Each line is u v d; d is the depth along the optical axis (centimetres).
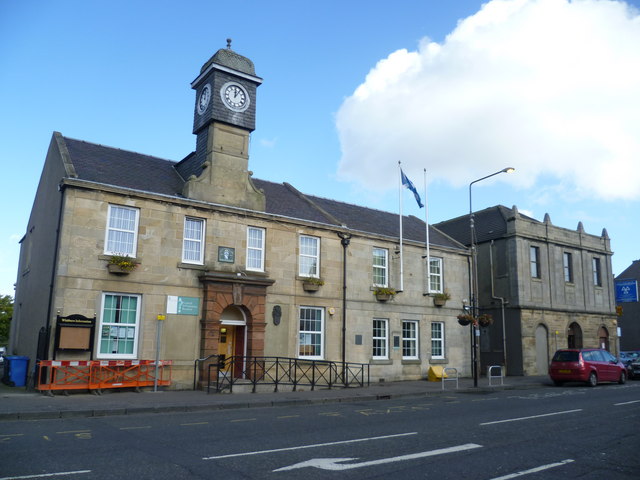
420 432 1014
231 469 701
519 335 2933
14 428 1032
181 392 1709
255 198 2120
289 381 2066
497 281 3105
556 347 3097
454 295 2752
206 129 2108
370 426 1091
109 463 731
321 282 2216
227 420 1175
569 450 860
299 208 2414
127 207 1814
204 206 1955
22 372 1786
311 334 2211
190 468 705
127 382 1691
